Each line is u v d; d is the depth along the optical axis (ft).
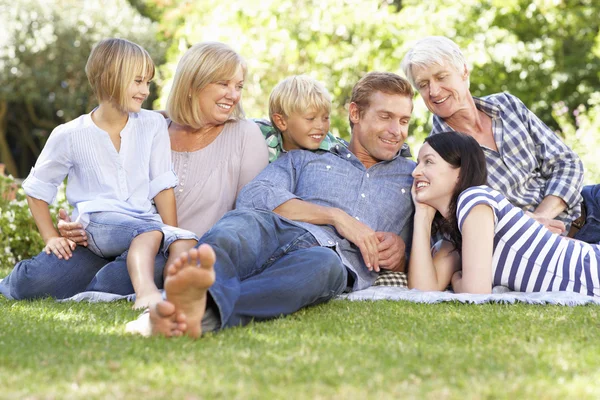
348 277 10.57
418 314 8.51
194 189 11.55
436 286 10.73
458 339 7.12
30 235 16.88
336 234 10.65
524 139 12.17
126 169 10.69
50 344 6.66
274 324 7.77
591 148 23.93
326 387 5.44
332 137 12.00
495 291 10.27
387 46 29.96
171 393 5.26
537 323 7.94
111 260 10.47
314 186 11.14
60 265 10.11
